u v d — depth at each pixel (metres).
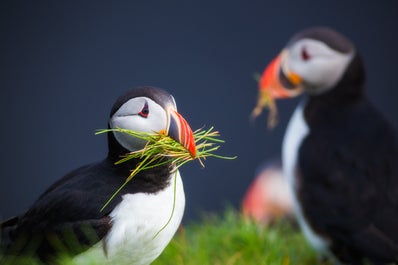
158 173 7.48
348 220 9.54
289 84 11.05
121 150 7.61
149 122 7.37
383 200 9.46
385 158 9.73
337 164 9.83
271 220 12.63
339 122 10.34
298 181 10.16
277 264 9.23
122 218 7.39
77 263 7.54
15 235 7.79
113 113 7.59
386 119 10.35
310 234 10.03
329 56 10.65
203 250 9.46
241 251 9.53
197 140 7.61
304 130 10.46
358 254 9.62
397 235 9.30
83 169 8.02
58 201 7.59
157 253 7.67
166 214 7.51
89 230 7.39
